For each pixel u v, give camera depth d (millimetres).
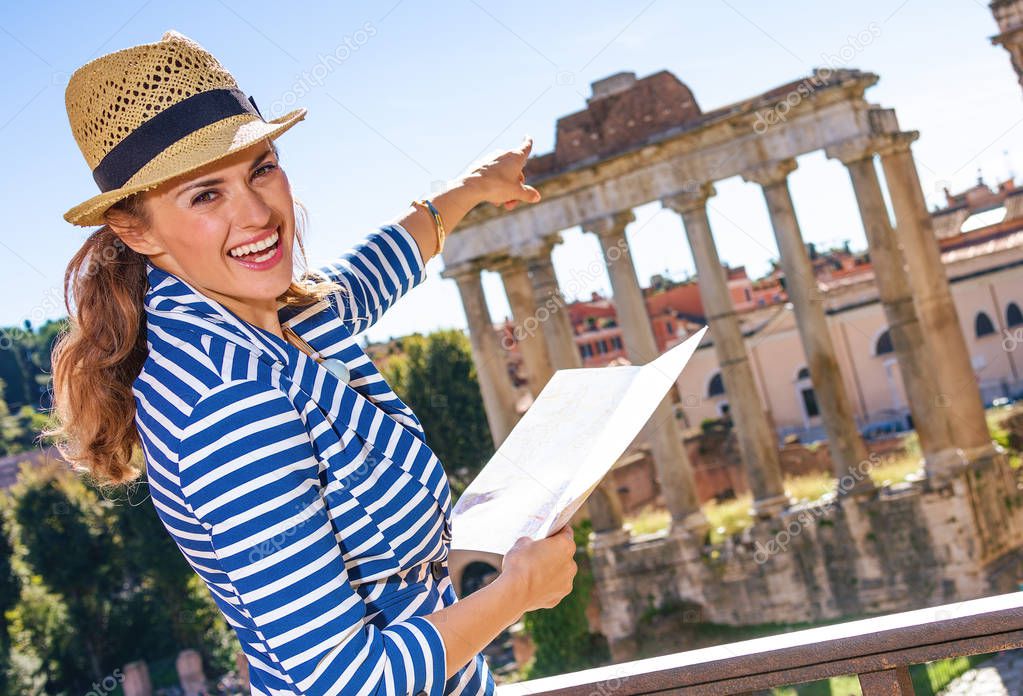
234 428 1923
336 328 2432
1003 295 56906
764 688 2508
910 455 35875
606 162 31906
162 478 2027
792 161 29781
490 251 34156
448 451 47156
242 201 2102
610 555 32938
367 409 2152
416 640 1922
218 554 1894
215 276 2123
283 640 1854
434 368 47781
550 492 2326
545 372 34250
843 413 29609
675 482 32344
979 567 27797
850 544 29516
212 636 46594
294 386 2059
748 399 30969
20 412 57562
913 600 28547
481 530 2369
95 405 2184
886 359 59688
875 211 29031
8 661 44125
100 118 2064
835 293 60719
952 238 59125
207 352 2008
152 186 2035
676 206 31266
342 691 1831
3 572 46438
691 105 31078
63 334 2244
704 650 2648
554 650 33438
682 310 65812
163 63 2068
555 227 33219
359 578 2145
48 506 46250
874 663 2396
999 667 18250
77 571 46375
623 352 62906
